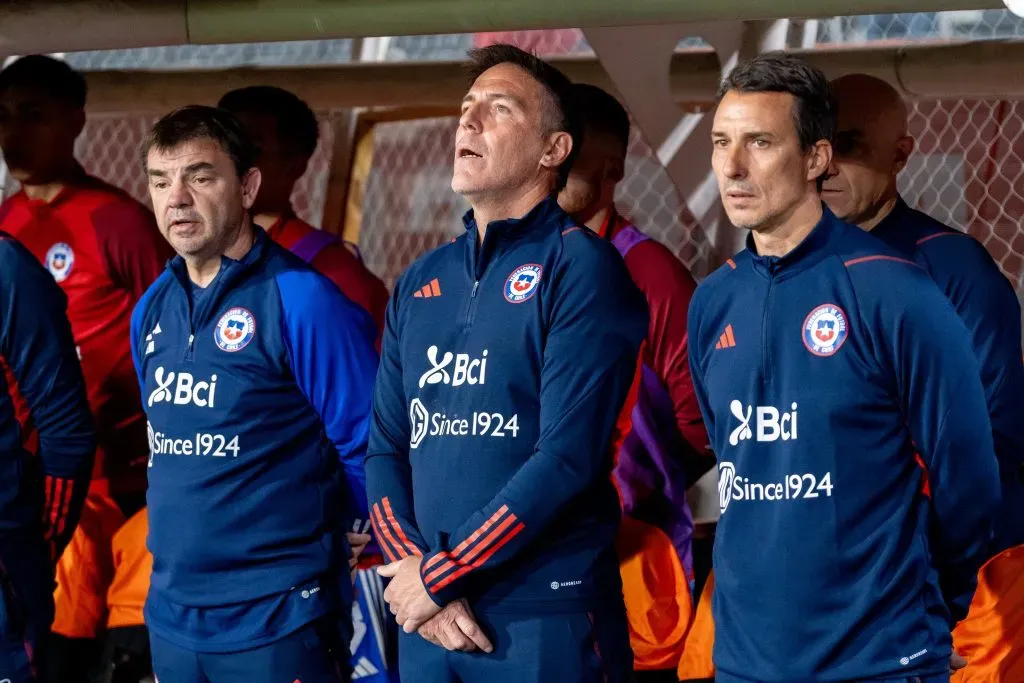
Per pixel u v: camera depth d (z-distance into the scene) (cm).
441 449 710
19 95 1038
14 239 898
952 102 1117
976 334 809
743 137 652
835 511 634
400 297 764
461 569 682
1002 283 821
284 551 813
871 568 632
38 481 912
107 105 1229
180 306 841
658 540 938
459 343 718
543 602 691
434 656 714
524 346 699
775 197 651
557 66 1132
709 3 741
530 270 709
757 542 653
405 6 802
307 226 1087
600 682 699
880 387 635
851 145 831
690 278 959
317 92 1163
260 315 817
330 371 815
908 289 627
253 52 1470
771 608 644
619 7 757
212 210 814
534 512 673
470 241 734
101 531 1029
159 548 830
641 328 715
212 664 818
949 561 653
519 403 698
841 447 636
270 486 814
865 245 649
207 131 818
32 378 895
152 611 839
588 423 684
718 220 996
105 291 1042
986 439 635
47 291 899
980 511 638
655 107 981
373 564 923
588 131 945
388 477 755
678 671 917
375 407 772
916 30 1160
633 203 1289
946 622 649
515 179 725
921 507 645
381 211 1447
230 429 812
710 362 686
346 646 843
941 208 1122
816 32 1117
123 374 1050
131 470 1061
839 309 640
